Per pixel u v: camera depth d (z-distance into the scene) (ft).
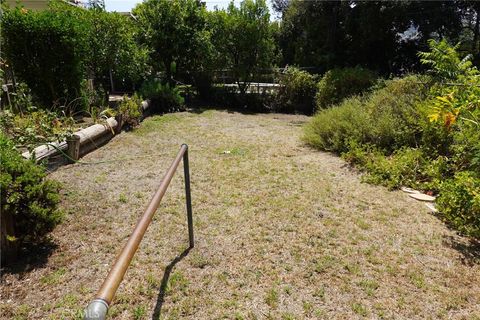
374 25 43.70
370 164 16.08
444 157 15.23
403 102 19.34
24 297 7.64
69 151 16.33
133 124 24.67
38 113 18.04
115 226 10.78
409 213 12.28
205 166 16.78
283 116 35.73
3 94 20.84
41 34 21.80
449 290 8.25
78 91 24.35
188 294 7.93
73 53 23.03
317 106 35.99
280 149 20.45
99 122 20.99
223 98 40.29
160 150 19.45
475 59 38.96
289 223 11.32
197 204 12.55
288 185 14.58
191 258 9.28
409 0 40.83
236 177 15.37
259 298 7.86
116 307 7.45
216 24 39.60
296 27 59.88
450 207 11.00
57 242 9.72
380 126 18.48
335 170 16.67
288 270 8.88
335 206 12.70
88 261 8.97
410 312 7.52
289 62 61.00
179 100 33.53
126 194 13.14
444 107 10.11
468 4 41.06
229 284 8.31
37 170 9.14
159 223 11.09
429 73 22.11
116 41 29.40
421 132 17.71
